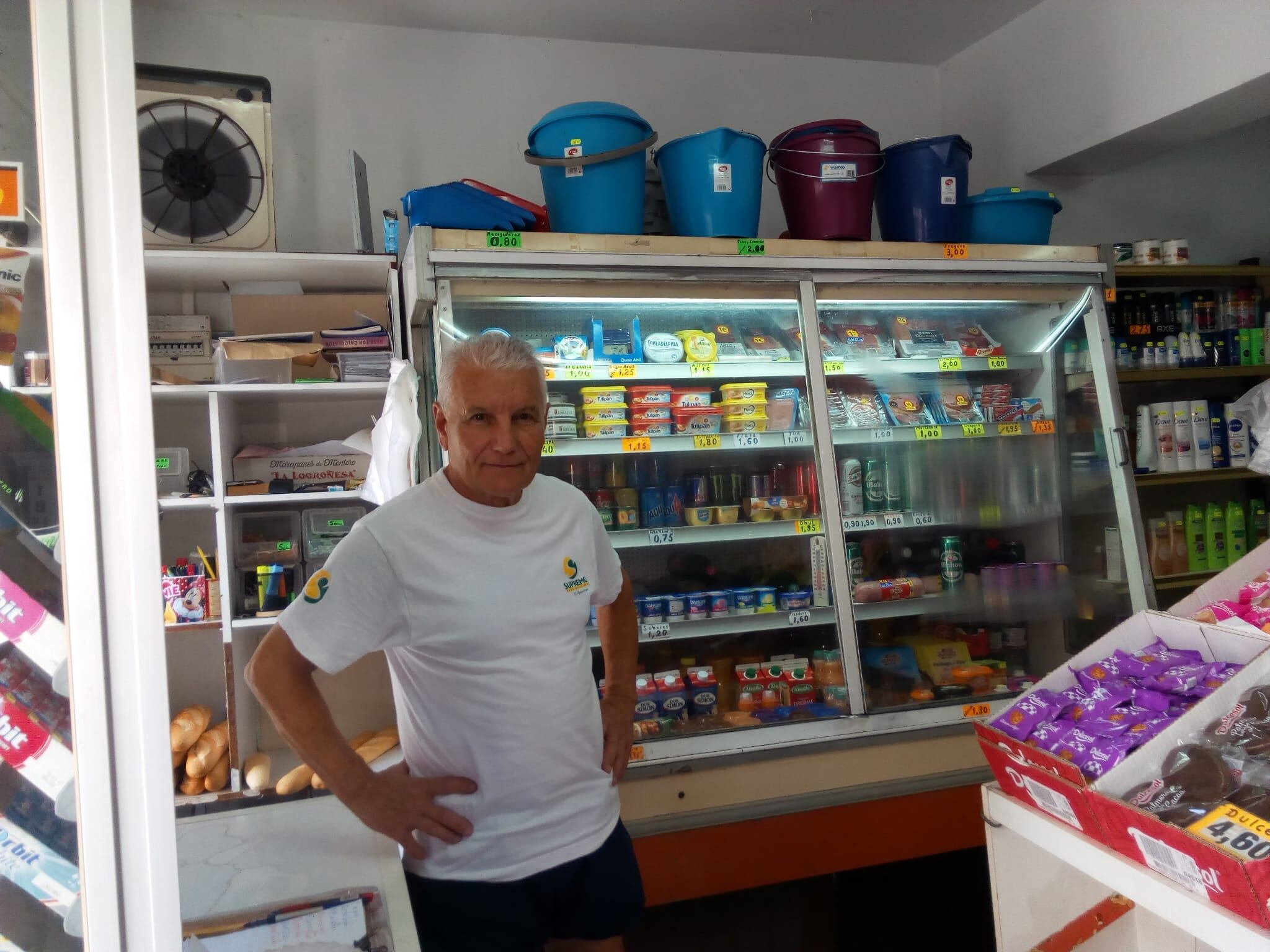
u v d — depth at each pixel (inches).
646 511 108.0
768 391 111.4
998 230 112.3
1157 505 156.0
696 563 111.7
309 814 61.7
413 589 54.9
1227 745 46.8
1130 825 45.8
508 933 56.6
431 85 133.8
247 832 58.6
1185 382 158.1
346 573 53.7
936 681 109.0
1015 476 118.2
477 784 56.7
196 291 121.7
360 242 113.2
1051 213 115.0
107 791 28.0
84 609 27.7
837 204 105.7
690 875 90.4
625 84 142.2
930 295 107.3
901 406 113.5
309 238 128.6
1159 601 150.5
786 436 104.2
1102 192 153.6
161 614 28.4
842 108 153.2
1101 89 131.4
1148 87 124.2
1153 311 144.4
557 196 100.6
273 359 107.4
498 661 56.2
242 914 46.3
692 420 105.7
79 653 27.7
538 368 58.0
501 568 56.9
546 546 59.5
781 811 92.4
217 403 107.7
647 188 114.7
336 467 115.3
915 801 96.3
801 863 93.4
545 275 92.0
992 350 118.0
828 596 105.5
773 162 110.7
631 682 70.6
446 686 56.2
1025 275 107.6
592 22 135.0
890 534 114.7
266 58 127.6
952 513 114.7
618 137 98.3
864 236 108.0
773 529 102.3
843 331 113.3
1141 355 142.6
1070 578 114.5
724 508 107.6
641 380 107.5
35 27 27.3
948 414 115.2
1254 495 160.2
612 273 93.9
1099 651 62.4
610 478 108.6
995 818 58.2
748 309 110.6
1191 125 125.6
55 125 27.4
